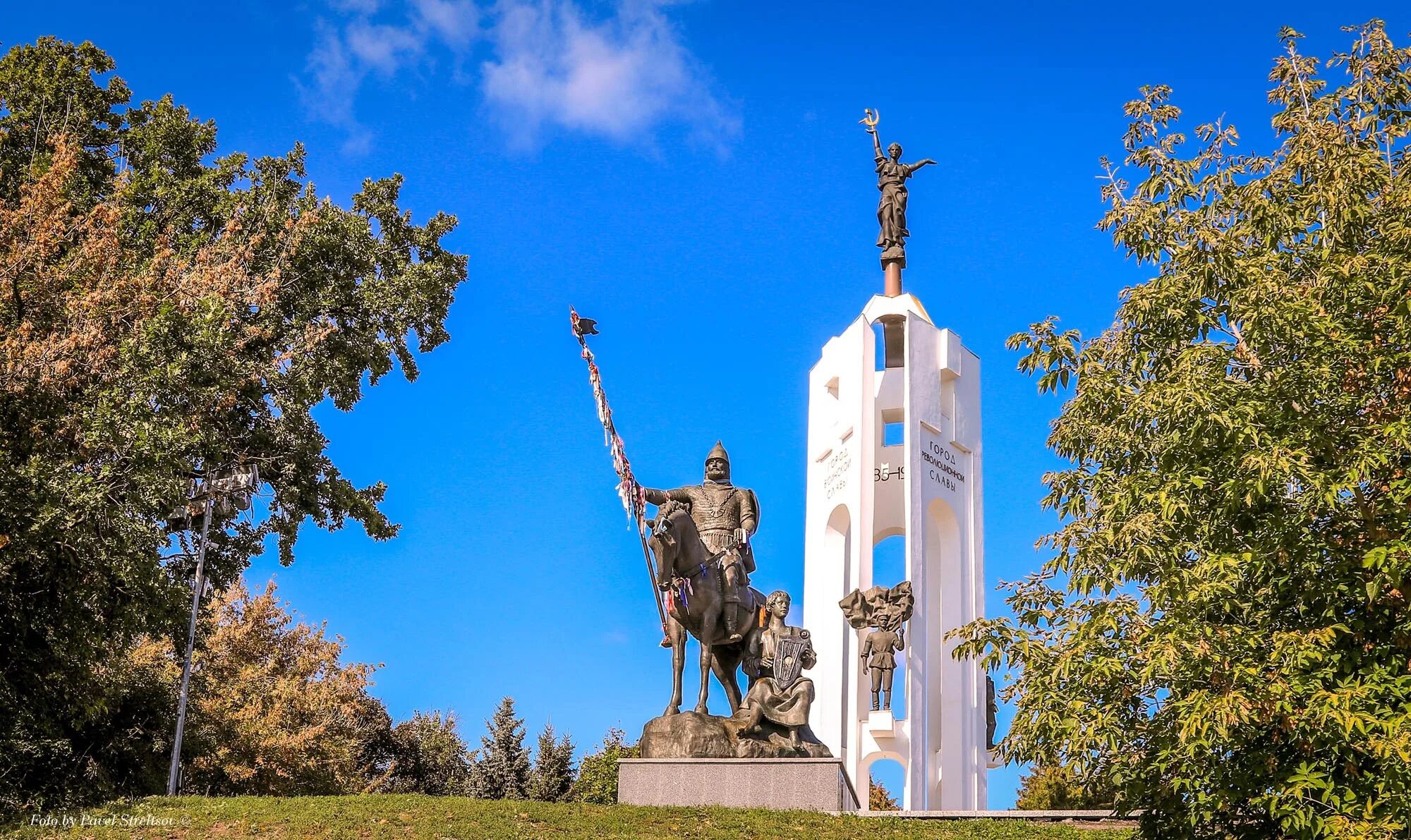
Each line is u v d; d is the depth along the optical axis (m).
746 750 21.53
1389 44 18.27
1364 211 16.61
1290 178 17.59
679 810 19.94
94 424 20.38
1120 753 16.06
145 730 31.53
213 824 18.22
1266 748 15.13
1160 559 15.64
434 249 32.81
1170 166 18.88
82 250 22.36
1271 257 17.19
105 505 20.22
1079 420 17.45
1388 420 15.41
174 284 23.16
